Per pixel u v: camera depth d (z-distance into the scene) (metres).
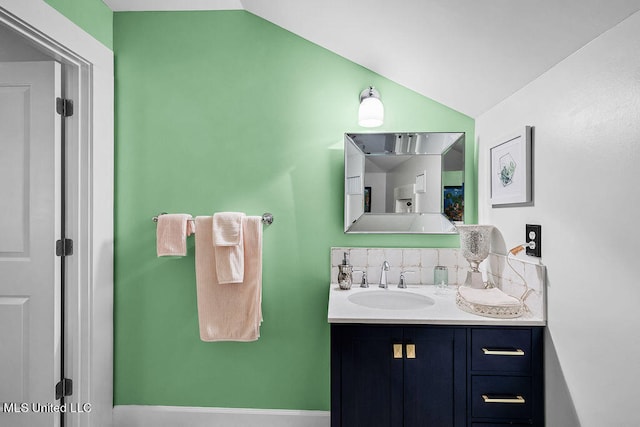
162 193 1.97
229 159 1.97
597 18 1.00
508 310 1.42
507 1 1.08
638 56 0.93
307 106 1.96
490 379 1.42
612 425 1.04
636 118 0.94
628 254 0.97
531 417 1.41
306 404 1.96
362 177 1.95
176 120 1.97
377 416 1.44
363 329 1.44
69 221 1.76
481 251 1.70
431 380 1.43
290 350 1.97
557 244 1.30
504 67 1.43
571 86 1.20
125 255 1.97
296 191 1.97
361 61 1.91
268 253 1.97
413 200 1.94
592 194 1.11
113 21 1.95
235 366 1.97
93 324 1.79
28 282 1.67
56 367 1.69
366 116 1.83
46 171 1.67
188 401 1.97
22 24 1.37
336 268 1.96
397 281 1.96
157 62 1.97
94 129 1.77
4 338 1.66
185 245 1.85
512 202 1.57
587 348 1.14
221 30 1.96
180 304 1.98
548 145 1.34
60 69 1.69
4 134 1.66
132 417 1.95
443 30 1.36
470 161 1.96
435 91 1.86
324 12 1.61
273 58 1.96
